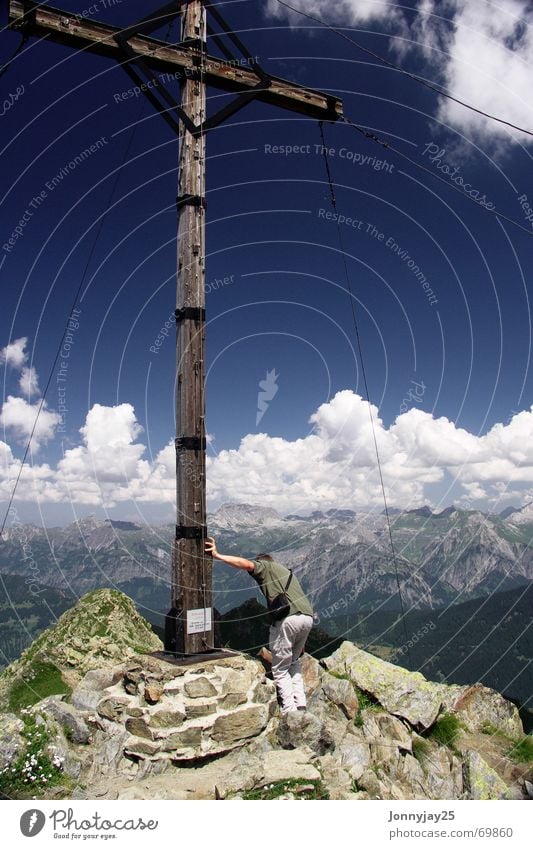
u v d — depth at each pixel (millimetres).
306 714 6914
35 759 6102
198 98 8734
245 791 5582
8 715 6812
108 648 11047
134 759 6410
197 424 7906
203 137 8672
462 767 8047
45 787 5895
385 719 8531
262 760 6082
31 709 7117
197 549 7664
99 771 6305
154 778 6090
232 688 7082
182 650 7418
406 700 9094
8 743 6285
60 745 6531
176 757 6305
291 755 6148
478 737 9234
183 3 8867
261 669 7770
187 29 8805
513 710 10078
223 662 7426
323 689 8945
